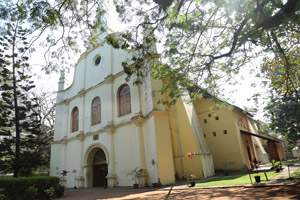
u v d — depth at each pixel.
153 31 9.05
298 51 10.70
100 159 18.64
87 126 19.69
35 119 19.03
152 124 13.95
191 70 10.52
